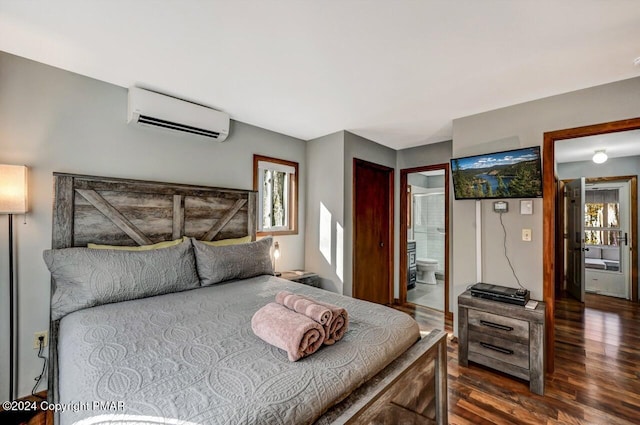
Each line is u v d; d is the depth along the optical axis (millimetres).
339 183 3451
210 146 2920
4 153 1894
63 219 2064
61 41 1753
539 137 2473
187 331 1411
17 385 1913
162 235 2541
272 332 1247
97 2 1405
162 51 1848
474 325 2492
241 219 3121
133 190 2385
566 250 4930
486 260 2754
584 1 1350
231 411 844
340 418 981
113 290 1843
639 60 1851
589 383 2242
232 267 2473
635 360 2590
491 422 1825
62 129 2102
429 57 1871
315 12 1456
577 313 3893
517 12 1437
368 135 3631
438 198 6273
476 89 2322
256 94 2463
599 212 5016
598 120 2209
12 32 1663
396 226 4344
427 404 1532
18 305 1922
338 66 1998
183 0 1381
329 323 1291
